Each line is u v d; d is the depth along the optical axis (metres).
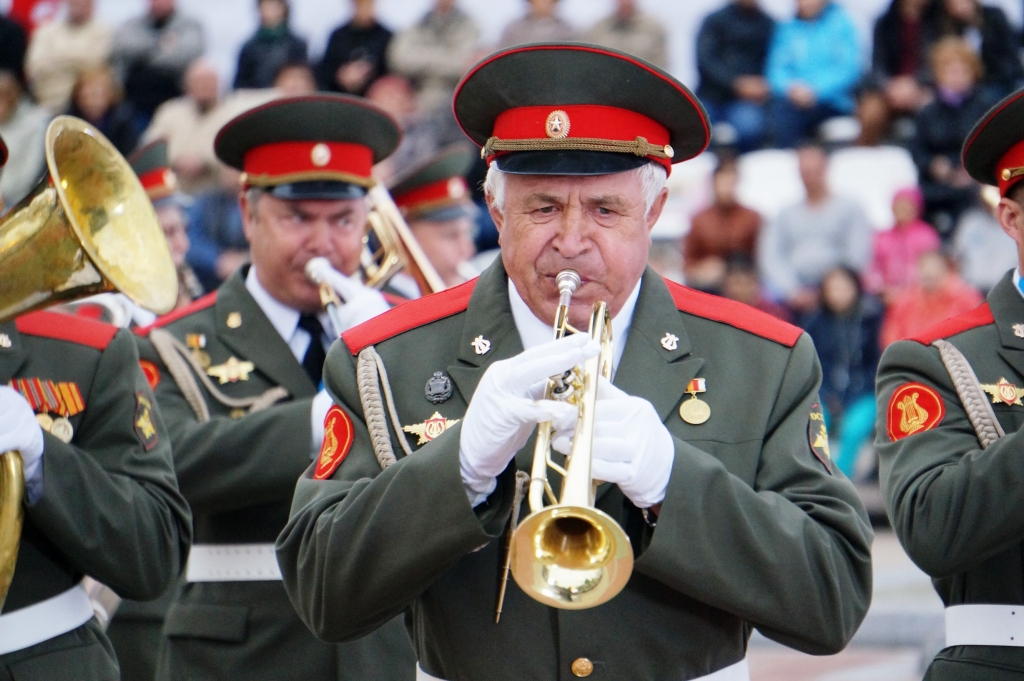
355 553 12.07
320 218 19.59
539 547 10.82
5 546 13.20
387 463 12.73
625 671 12.30
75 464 13.86
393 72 49.22
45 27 51.12
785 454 12.62
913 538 13.67
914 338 14.83
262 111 19.44
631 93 12.35
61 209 12.85
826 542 12.22
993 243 44.06
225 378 19.27
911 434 14.29
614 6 48.62
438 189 27.41
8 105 50.69
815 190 43.69
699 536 11.81
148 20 50.97
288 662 18.16
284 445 18.17
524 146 12.36
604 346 12.24
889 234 43.78
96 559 13.92
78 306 22.69
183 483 18.30
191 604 18.75
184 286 25.66
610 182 12.32
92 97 50.53
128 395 14.81
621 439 11.47
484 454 11.60
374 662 17.88
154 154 25.23
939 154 45.28
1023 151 14.43
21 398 13.53
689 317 13.30
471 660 12.47
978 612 14.07
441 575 12.65
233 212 45.16
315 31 51.16
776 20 47.66
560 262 12.31
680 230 45.19
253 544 18.58
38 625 14.09
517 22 48.69
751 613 11.99
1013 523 13.16
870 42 47.62
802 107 47.31
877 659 29.27
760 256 44.16
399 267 22.25
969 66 45.59
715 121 47.28
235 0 51.44
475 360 13.08
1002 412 14.17
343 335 13.70
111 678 14.62
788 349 13.04
